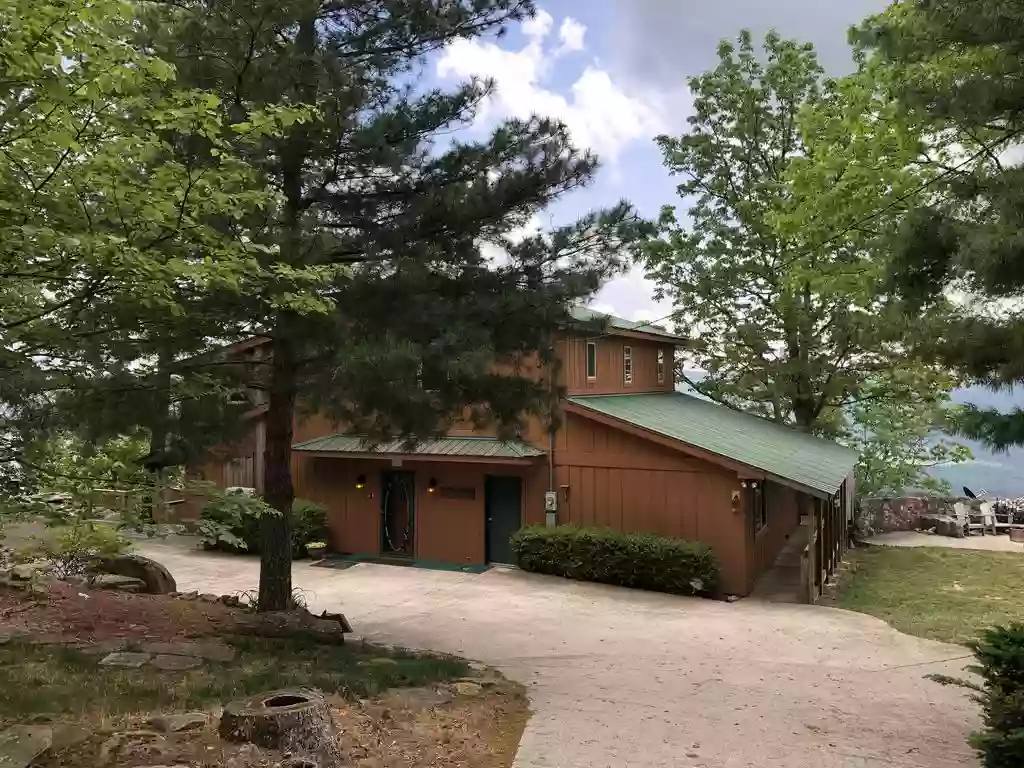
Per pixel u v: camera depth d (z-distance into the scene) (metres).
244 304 6.47
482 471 15.57
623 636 10.32
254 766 4.02
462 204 7.88
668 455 13.95
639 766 5.50
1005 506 21.81
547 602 12.39
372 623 10.88
